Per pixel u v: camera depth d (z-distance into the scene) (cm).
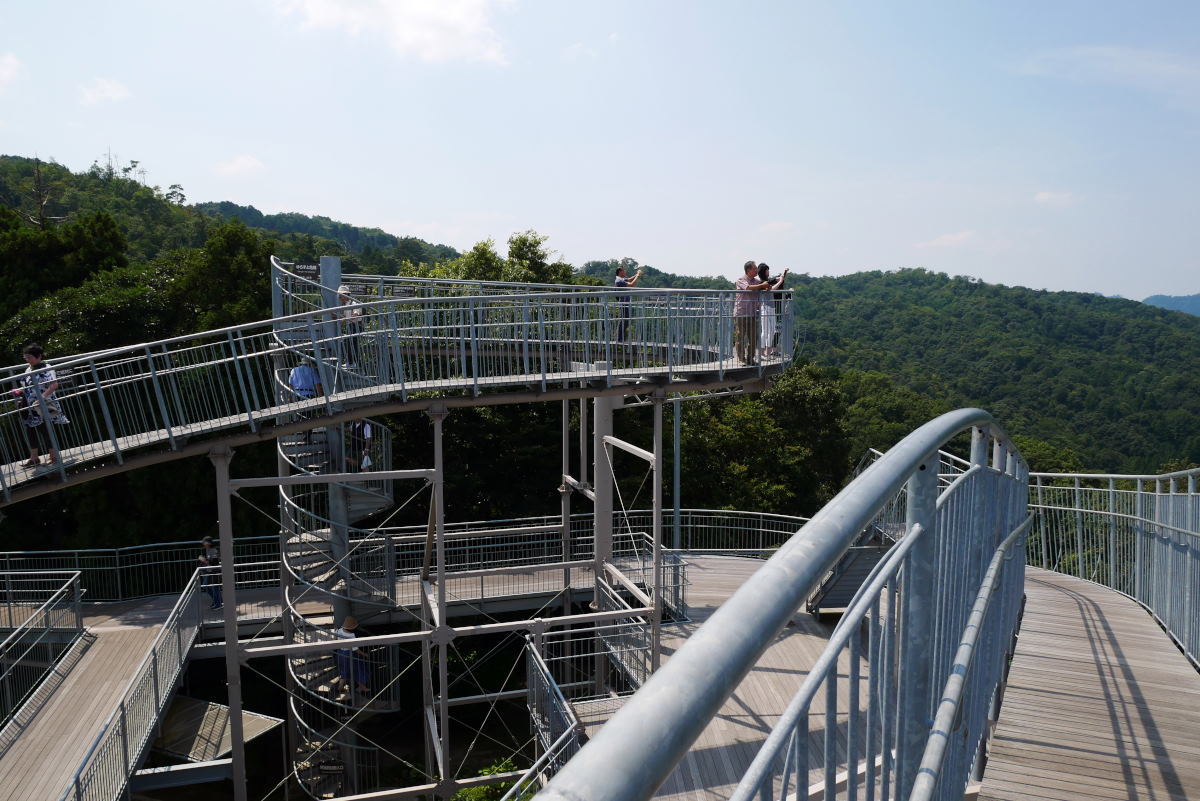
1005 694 570
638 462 3322
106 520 2405
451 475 2936
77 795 1062
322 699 1623
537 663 1377
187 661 1722
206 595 2047
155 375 1261
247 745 1917
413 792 1437
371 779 1798
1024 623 782
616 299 1695
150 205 14138
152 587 2409
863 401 8694
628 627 1616
